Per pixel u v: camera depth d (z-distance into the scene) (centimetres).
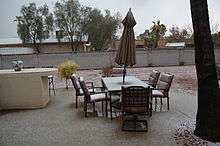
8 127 541
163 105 700
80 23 2933
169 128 503
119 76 843
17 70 780
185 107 673
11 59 2141
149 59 2294
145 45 3412
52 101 804
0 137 479
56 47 3014
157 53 2298
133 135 468
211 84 438
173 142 430
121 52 620
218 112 436
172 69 1930
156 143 427
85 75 1631
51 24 2928
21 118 611
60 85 1167
